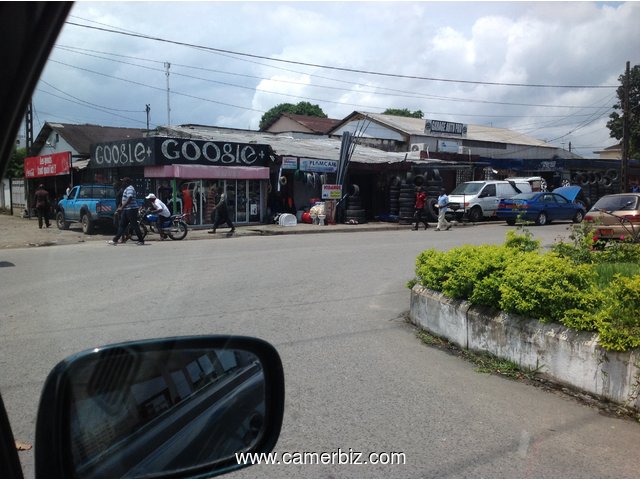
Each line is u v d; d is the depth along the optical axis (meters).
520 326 5.75
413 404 4.95
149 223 19.06
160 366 2.20
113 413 2.01
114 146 23.67
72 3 1.34
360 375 5.67
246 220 24.77
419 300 7.47
